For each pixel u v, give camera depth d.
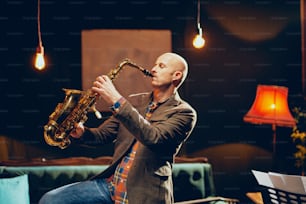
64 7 4.75
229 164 4.88
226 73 4.86
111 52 4.79
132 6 4.81
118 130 2.94
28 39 4.72
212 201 3.97
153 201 2.69
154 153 2.72
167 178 2.76
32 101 4.72
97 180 2.92
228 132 4.87
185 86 4.84
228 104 4.87
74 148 4.73
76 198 2.80
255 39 4.88
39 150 4.71
